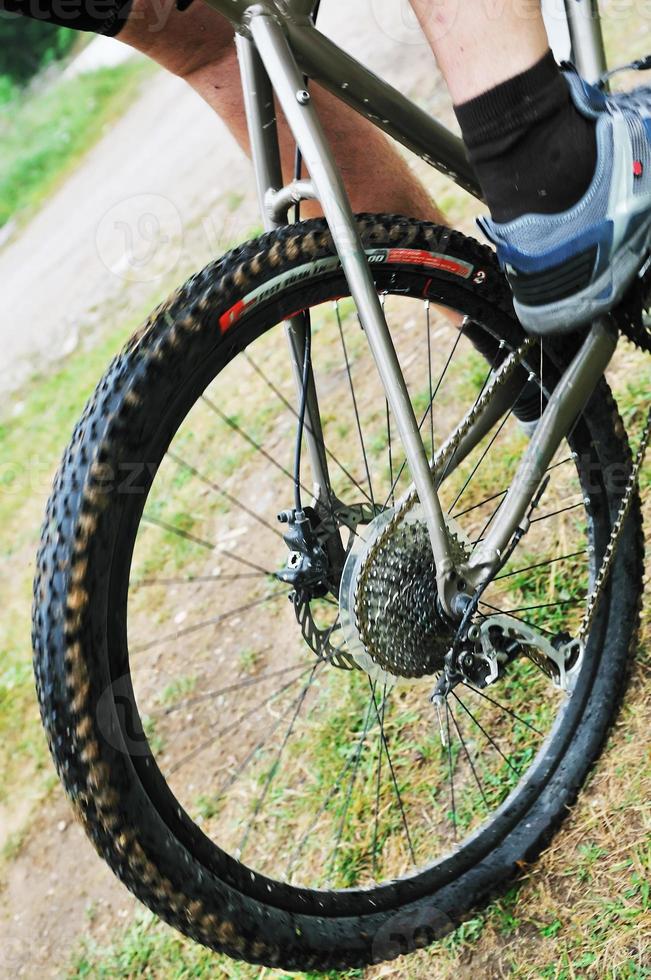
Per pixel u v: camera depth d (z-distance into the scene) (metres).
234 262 1.01
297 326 1.15
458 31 0.94
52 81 10.78
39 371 4.63
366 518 1.19
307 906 1.11
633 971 1.10
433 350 2.35
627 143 1.01
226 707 1.96
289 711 1.84
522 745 1.45
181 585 2.36
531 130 0.97
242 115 1.34
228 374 2.98
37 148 8.89
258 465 2.52
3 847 2.12
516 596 1.66
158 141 6.68
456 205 2.84
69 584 0.89
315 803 1.62
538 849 1.29
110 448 0.91
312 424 1.18
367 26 4.96
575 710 1.33
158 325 0.96
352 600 1.05
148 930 1.69
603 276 1.03
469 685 1.16
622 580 1.33
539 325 1.07
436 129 1.15
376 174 1.36
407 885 1.22
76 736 0.90
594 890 1.21
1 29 10.88
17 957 1.83
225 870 1.03
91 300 4.97
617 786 1.30
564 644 1.21
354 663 1.18
